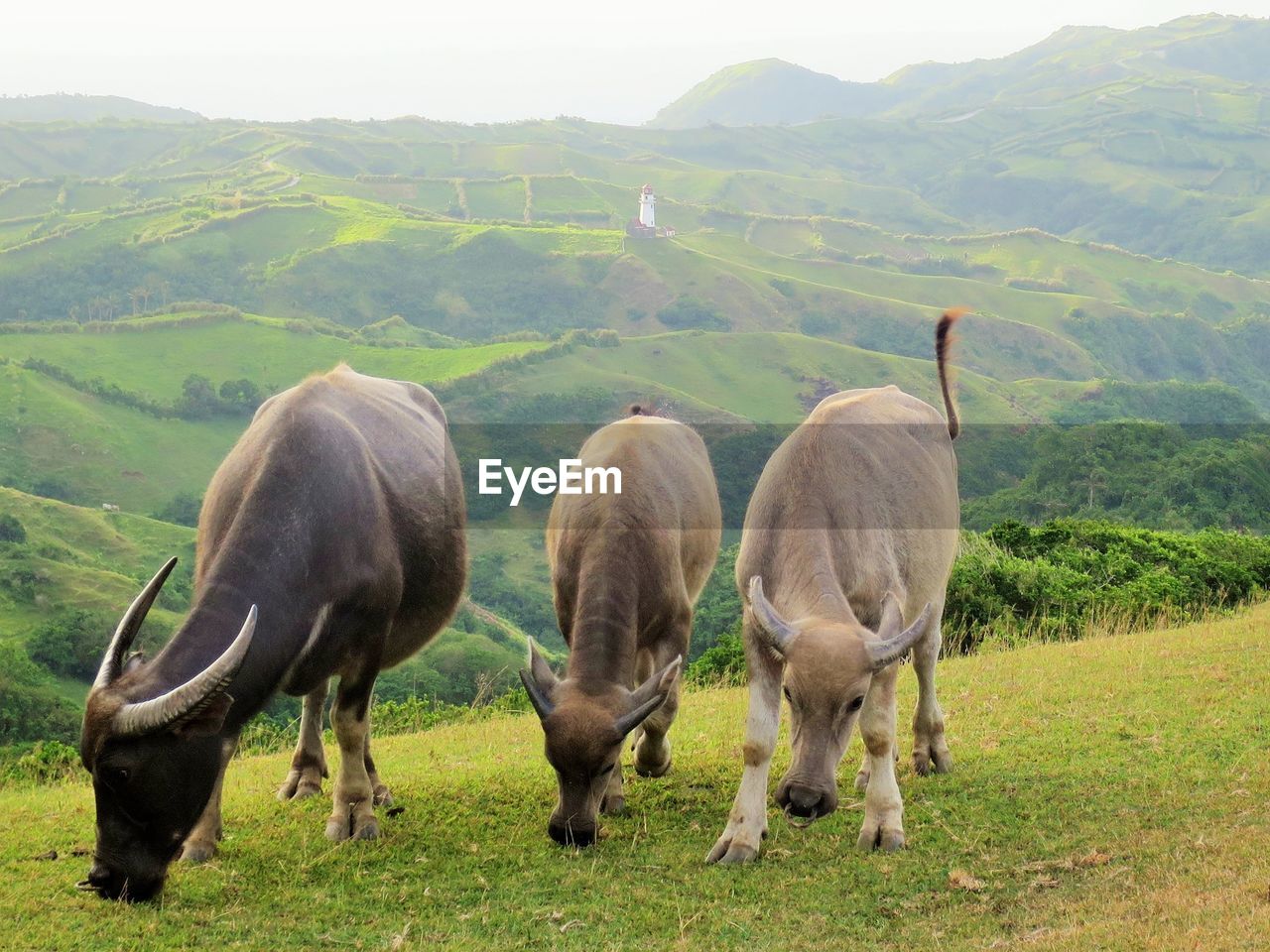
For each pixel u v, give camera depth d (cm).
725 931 637
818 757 670
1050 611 1709
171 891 691
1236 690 1077
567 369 11500
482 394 10312
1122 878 663
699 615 2623
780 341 13075
